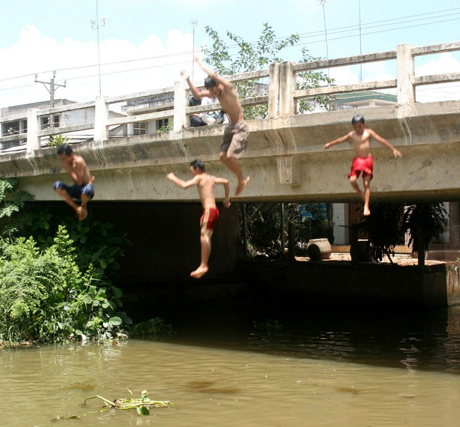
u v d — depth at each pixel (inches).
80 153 549.3
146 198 533.3
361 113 391.9
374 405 344.8
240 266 876.0
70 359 473.7
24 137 613.6
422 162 388.8
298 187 442.3
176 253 816.9
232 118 309.7
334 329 612.1
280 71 428.8
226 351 504.1
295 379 406.9
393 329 607.8
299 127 413.4
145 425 313.6
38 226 618.2
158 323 596.7
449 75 365.1
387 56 389.7
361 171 339.9
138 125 1101.7
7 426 315.0
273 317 699.4
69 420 323.6
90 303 557.6
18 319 533.0
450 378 404.5
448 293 774.5
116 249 605.9
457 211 1007.0
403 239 1029.8
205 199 309.4
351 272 777.6
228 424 313.6
